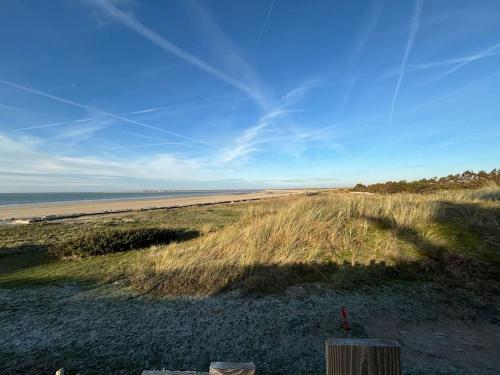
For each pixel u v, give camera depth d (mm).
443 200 10781
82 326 4703
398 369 1264
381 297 5289
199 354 3877
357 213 9203
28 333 4523
